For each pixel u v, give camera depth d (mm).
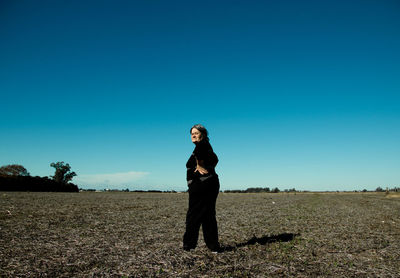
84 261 4480
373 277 3932
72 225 8047
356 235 7102
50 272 3938
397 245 6012
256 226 8406
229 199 25953
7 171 53438
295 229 7930
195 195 4926
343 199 27828
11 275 3770
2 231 6781
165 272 3980
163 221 9414
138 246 5582
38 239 6059
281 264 4441
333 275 3982
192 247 4984
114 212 11828
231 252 5078
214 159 4934
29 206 12930
